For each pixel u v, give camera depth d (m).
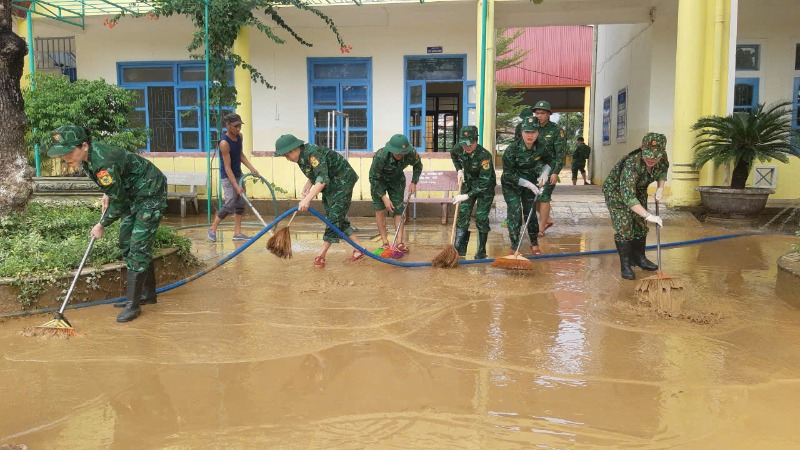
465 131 6.09
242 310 4.56
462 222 6.69
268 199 10.92
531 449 2.43
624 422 2.67
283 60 12.54
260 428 2.63
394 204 6.82
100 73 12.93
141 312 4.52
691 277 5.64
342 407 2.84
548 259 6.62
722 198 9.09
